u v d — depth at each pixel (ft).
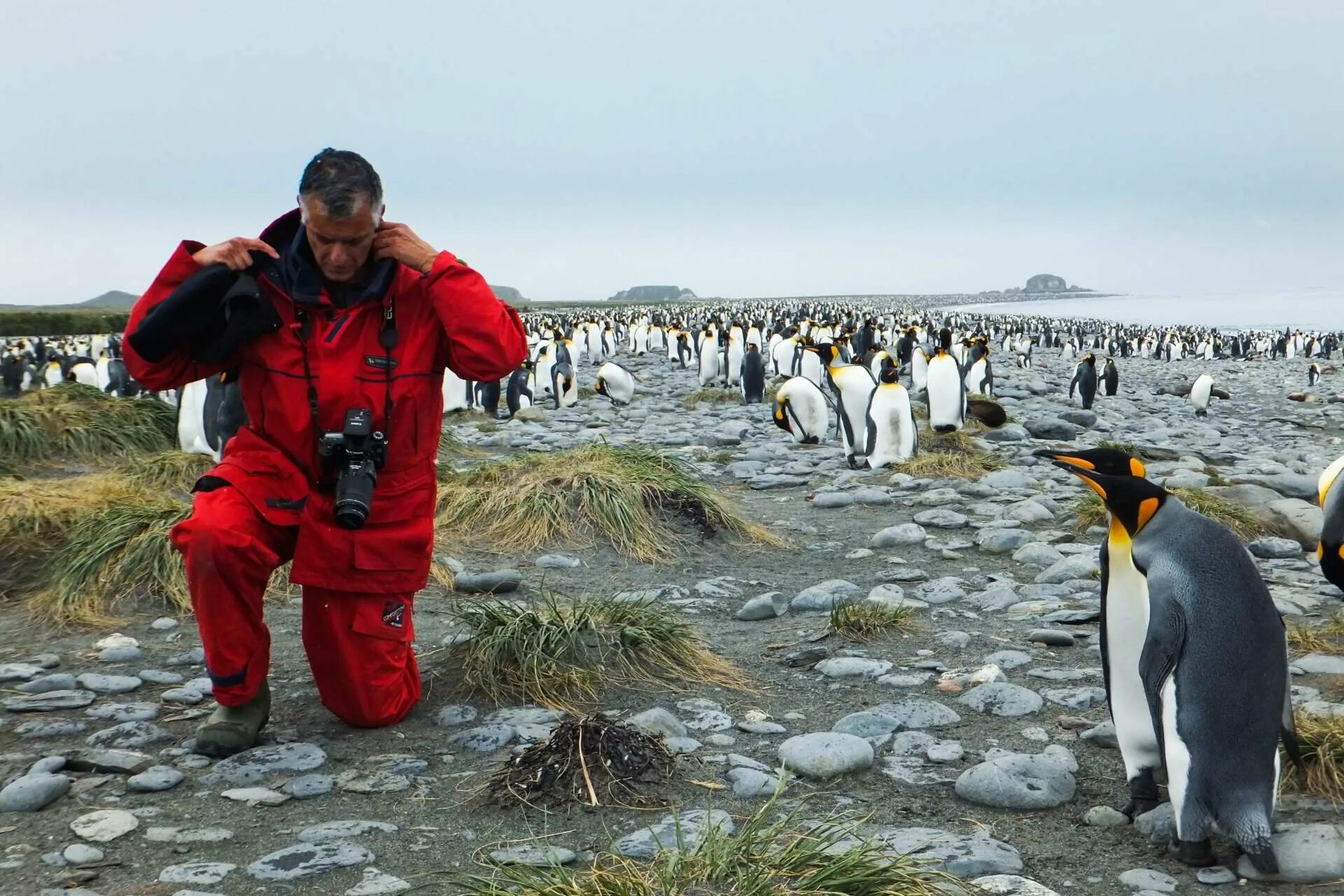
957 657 16.52
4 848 10.14
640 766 11.71
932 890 9.07
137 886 9.45
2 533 20.62
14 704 13.93
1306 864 9.51
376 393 11.80
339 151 11.34
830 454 41.37
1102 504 26.12
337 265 11.35
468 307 11.59
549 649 15.11
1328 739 11.35
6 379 85.56
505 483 26.13
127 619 18.19
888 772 12.18
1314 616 18.42
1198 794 9.38
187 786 11.63
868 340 95.66
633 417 58.13
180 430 33.24
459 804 11.21
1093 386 68.33
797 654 16.43
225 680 12.16
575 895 8.71
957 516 27.12
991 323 274.16
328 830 10.43
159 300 11.47
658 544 23.67
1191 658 9.37
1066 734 13.30
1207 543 9.76
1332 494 17.97
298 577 11.99
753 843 9.40
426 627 17.71
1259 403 84.02
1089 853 10.30
